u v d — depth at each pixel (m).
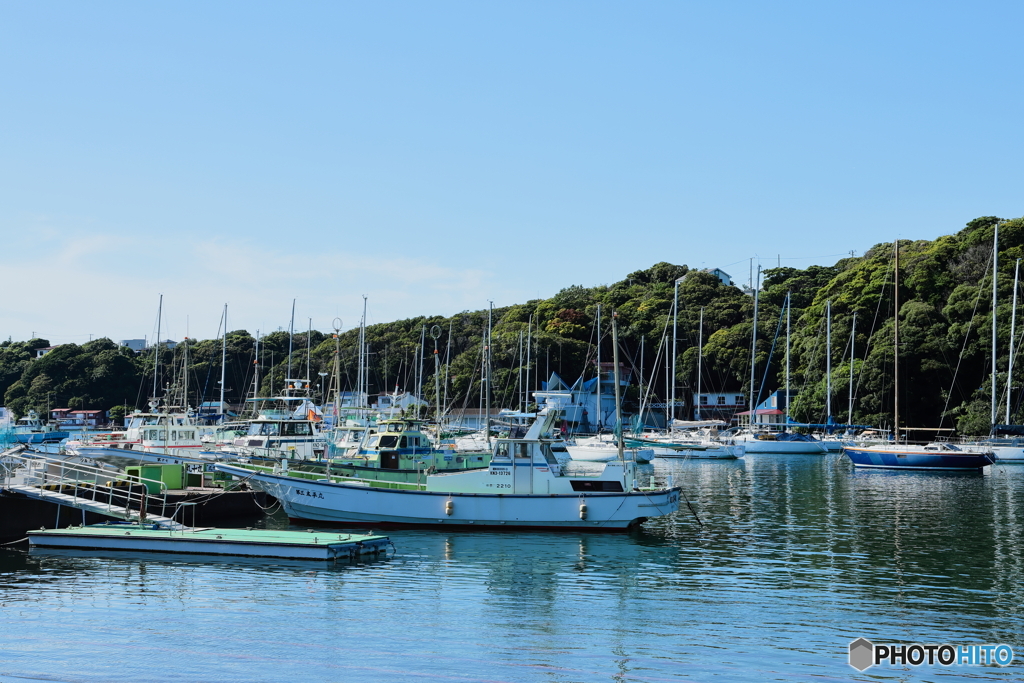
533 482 30.77
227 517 34.31
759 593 21.92
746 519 34.28
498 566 24.88
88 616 19.67
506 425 46.78
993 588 22.39
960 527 32.28
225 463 37.00
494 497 30.31
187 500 32.22
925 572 24.27
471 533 29.77
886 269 96.81
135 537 26.31
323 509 31.33
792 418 94.50
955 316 84.06
